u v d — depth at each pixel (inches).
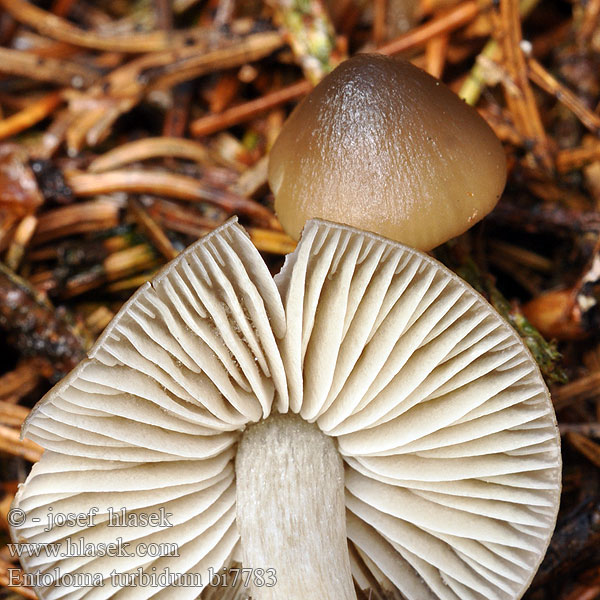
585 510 4.9
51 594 4.5
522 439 4.3
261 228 5.6
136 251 5.6
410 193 4.5
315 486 4.4
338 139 4.6
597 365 5.3
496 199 4.7
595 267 5.1
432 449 4.4
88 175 5.7
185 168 5.8
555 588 4.9
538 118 5.6
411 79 4.7
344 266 4.0
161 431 4.3
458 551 4.6
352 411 4.3
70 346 5.3
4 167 5.5
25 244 5.5
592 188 5.6
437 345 4.2
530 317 5.3
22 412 5.2
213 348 4.1
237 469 4.5
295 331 4.1
